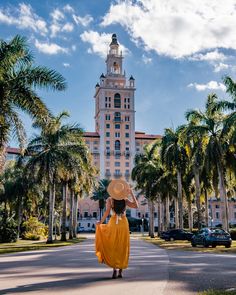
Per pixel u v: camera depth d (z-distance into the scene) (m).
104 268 11.01
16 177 63.16
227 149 37.78
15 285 7.72
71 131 42.75
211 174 41.25
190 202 54.47
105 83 148.38
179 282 8.09
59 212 85.44
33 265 12.59
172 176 57.56
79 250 23.25
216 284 7.86
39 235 63.81
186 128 41.69
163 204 74.12
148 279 8.40
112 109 146.12
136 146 149.88
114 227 8.21
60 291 6.84
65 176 43.75
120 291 6.83
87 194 61.81
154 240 47.12
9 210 71.12
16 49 25.47
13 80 26.05
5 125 25.00
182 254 19.03
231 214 124.38
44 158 39.41
